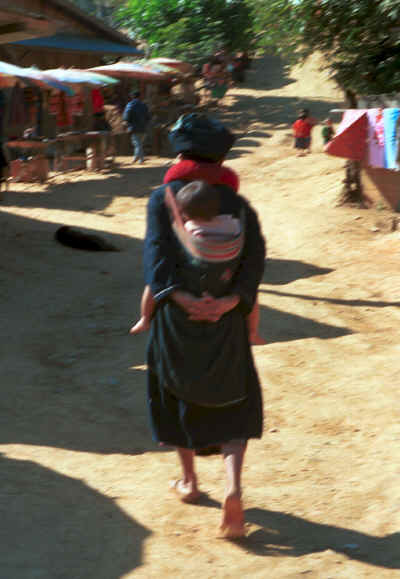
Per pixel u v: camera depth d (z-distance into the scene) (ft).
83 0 145.18
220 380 10.71
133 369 19.88
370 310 25.46
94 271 32.35
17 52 75.10
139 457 14.43
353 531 11.34
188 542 11.07
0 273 31.14
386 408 16.46
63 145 67.00
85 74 59.11
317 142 73.00
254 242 10.93
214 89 99.91
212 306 10.43
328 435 15.31
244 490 12.84
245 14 112.37
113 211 48.98
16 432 15.42
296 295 27.84
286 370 19.31
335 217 42.86
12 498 12.28
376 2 42.14
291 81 113.09
